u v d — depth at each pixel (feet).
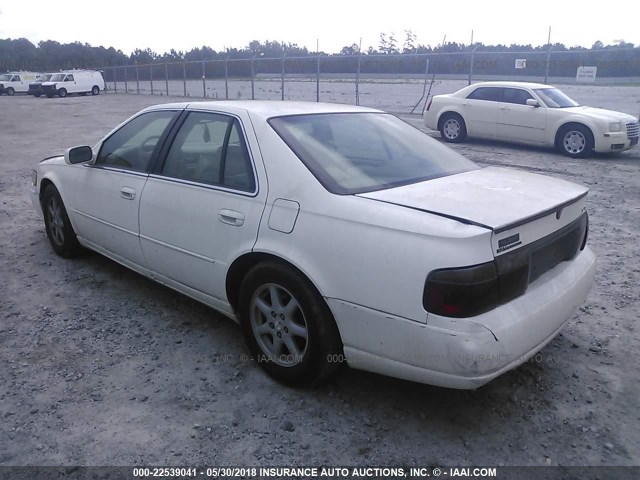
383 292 8.54
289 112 11.76
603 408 9.96
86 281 15.66
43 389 10.46
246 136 11.08
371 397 10.25
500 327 8.13
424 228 8.29
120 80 196.54
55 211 16.99
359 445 9.00
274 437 9.18
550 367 11.27
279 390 10.47
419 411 9.85
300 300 9.68
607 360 11.55
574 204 10.12
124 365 11.32
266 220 10.09
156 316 13.53
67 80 132.05
